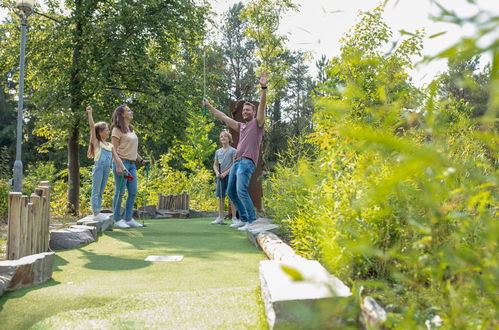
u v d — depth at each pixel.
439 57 0.41
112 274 2.89
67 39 12.86
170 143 14.55
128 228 5.86
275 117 22.80
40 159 30.59
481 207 0.82
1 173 10.34
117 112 5.83
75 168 12.67
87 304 2.18
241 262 3.30
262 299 2.13
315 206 2.66
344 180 2.04
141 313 2.01
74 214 10.98
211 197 13.81
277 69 17.38
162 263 3.28
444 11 0.41
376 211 1.69
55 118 12.19
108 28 12.47
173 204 9.84
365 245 1.03
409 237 1.74
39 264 2.63
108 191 11.45
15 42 13.62
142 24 12.99
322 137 2.10
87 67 12.75
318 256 2.46
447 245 1.21
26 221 3.32
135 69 13.16
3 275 2.42
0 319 2.00
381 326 1.32
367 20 9.01
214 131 29.84
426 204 0.82
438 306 1.26
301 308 0.89
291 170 4.82
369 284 1.08
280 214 4.47
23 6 9.25
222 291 2.34
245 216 6.05
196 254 3.69
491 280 0.81
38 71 13.39
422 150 0.50
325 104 0.89
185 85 14.42
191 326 1.81
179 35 14.04
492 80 0.49
